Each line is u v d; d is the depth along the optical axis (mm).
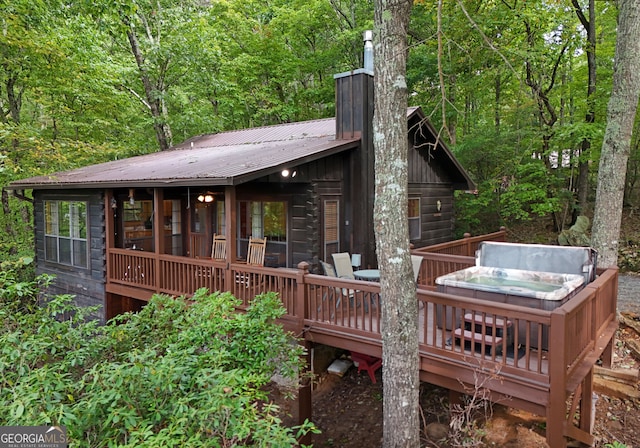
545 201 12953
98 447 2404
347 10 18516
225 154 9328
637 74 6672
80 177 9250
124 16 11289
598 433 5066
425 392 6461
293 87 19250
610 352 5926
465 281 5688
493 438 4969
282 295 6004
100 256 9172
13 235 13797
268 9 17906
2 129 8867
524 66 11648
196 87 15633
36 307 4328
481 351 4176
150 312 4289
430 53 13734
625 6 6691
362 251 8555
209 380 2693
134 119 16750
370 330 5023
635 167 14156
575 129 11008
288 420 5914
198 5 16844
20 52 11375
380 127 3857
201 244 10320
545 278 5625
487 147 13781
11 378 2904
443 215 11492
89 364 3541
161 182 6863
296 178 7688
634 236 12703
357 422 6027
